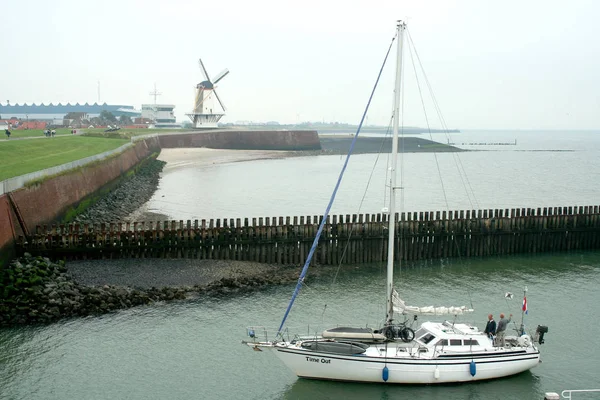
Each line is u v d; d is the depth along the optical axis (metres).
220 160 146.25
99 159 73.25
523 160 181.88
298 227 48.00
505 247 54.44
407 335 28.47
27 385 27.53
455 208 79.69
